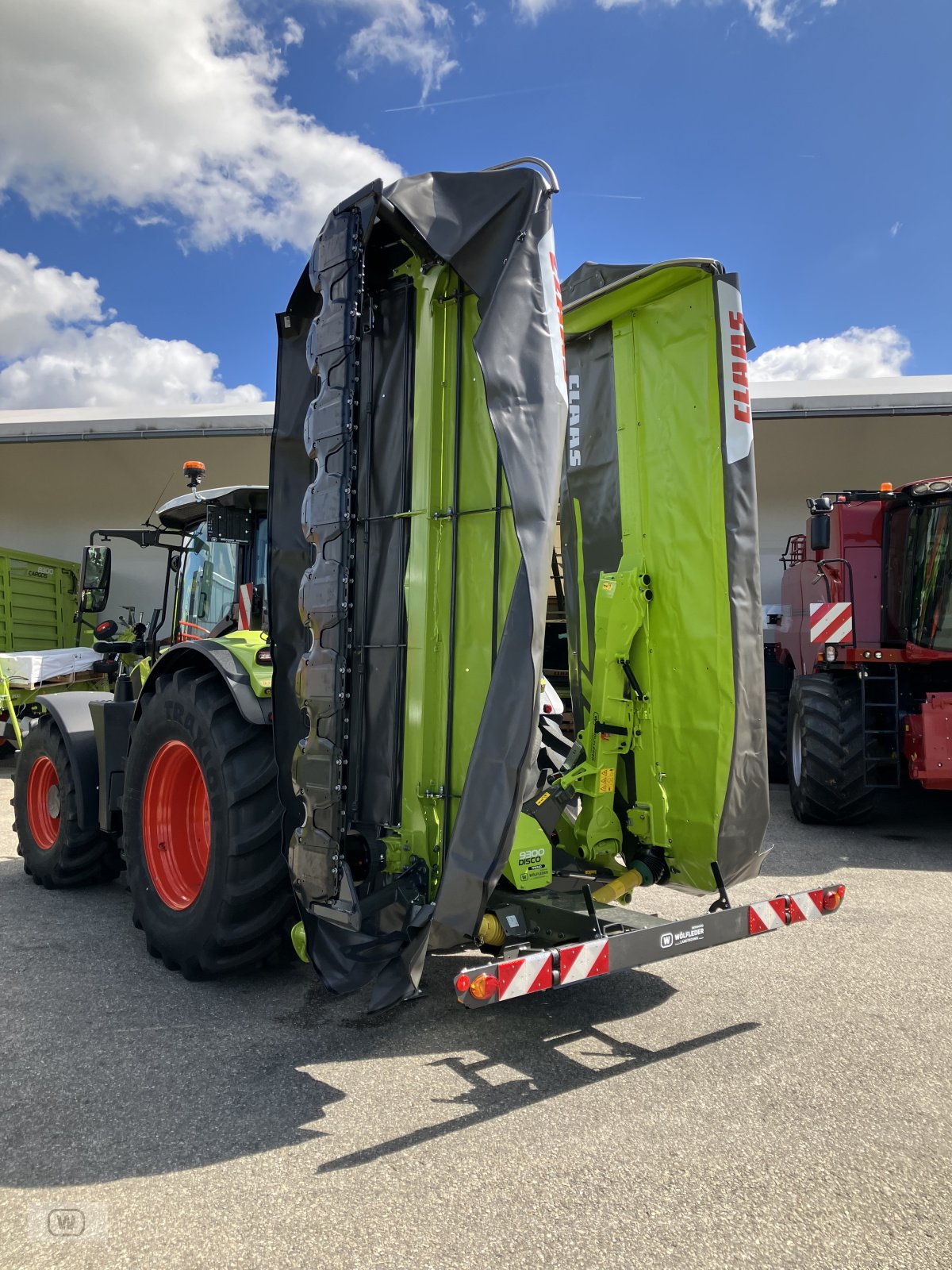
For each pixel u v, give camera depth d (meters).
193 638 4.52
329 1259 1.76
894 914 4.31
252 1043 2.80
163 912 3.46
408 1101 2.42
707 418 3.23
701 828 3.22
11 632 11.57
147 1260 1.76
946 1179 2.07
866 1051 2.77
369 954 2.71
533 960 2.35
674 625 3.32
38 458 13.61
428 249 2.73
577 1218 1.90
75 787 4.45
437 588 2.72
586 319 3.61
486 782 2.37
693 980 3.40
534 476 2.38
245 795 3.13
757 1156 2.16
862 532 6.86
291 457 3.02
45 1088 2.48
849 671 6.90
